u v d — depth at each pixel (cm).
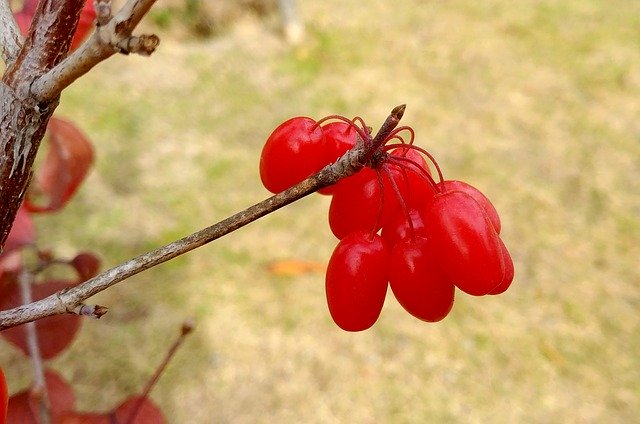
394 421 38
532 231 50
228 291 45
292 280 46
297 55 69
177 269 46
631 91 65
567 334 43
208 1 72
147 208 50
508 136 59
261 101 63
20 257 24
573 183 55
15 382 38
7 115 16
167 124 59
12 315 16
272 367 41
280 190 17
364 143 15
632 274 48
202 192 52
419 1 80
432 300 16
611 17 77
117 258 46
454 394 40
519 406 39
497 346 42
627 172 56
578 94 65
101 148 55
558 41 73
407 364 41
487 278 16
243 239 49
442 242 16
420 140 58
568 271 47
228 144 58
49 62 16
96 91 62
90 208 50
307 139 17
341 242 17
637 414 39
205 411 39
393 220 17
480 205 16
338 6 78
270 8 75
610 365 42
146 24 70
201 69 67
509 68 68
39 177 26
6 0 17
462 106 63
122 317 43
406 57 70
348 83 65
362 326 17
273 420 38
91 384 39
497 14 78
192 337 42
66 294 16
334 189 17
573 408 39
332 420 38
